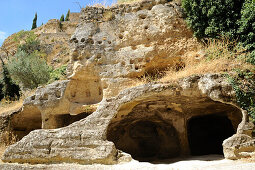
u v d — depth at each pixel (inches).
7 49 1428.4
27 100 434.0
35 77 775.7
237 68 327.9
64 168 307.4
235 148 285.4
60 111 423.8
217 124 518.6
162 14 453.1
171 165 299.9
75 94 450.3
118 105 340.5
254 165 246.2
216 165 275.7
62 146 330.6
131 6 478.3
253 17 370.6
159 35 444.5
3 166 334.0
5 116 476.1
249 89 306.5
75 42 460.4
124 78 428.1
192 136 512.7
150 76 443.5
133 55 442.3
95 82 452.8
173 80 339.6
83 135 328.8
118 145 457.7
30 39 1291.8
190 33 447.2
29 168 322.3
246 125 294.7
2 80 797.9
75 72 441.4
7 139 468.4
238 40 395.9
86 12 485.4
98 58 447.8
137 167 288.0
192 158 378.6
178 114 439.8
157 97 360.8
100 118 338.6
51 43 1251.2
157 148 467.5
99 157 308.8
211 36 420.2
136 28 456.4
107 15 476.4
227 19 403.2
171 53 433.1
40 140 344.2
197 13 432.5
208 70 346.3
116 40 458.9
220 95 307.7
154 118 454.0
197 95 341.4
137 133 474.0
